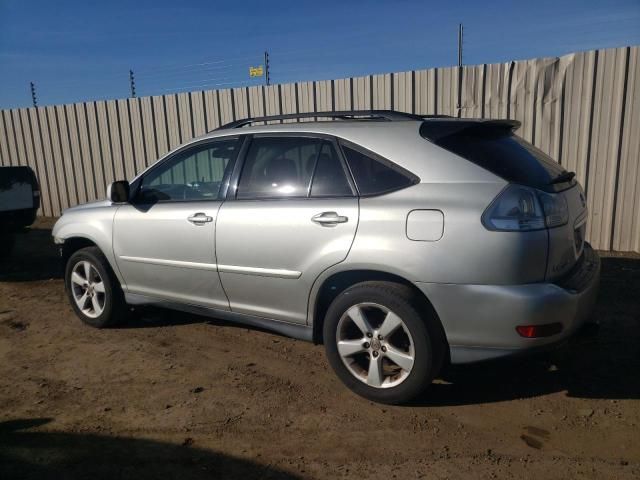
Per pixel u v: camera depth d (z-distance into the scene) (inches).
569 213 136.6
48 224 440.8
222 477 114.6
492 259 123.1
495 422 132.8
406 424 132.7
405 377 135.4
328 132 150.9
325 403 143.9
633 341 176.9
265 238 153.6
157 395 151.4
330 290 149.9
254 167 162.9
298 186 152.6
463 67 299.1
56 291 259.3
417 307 131.3
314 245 144.7
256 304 161.9
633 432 126.9
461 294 126.4
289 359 173.3
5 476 115.7
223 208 163.9
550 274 127.0
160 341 191.5
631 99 267.7
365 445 124.6
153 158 411.8
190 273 173.8
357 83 328.5
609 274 247.1
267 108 361.4
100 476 115.4
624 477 111.2
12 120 467.2
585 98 277.1
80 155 442.3
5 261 324.5
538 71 283.7
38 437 131.1
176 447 126.0
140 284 189.8
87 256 201.9
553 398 143.4
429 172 133.9
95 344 190.5
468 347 129.7
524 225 123.2
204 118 385.4
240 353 179.2
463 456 119.6
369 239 135.6
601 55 270.5
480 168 130.3
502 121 146.3
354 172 143.6
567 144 284.4
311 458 120.4
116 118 419.2
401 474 114.0
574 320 129.8
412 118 146.9
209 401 146.9
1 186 286.5
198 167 176.9
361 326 139.7
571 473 112.8
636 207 275.1
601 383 150.8
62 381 162.2
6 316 224.2
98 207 201.3
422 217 129.6
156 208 181.2
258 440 128.0
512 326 124.1
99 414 141.9
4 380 164.1
